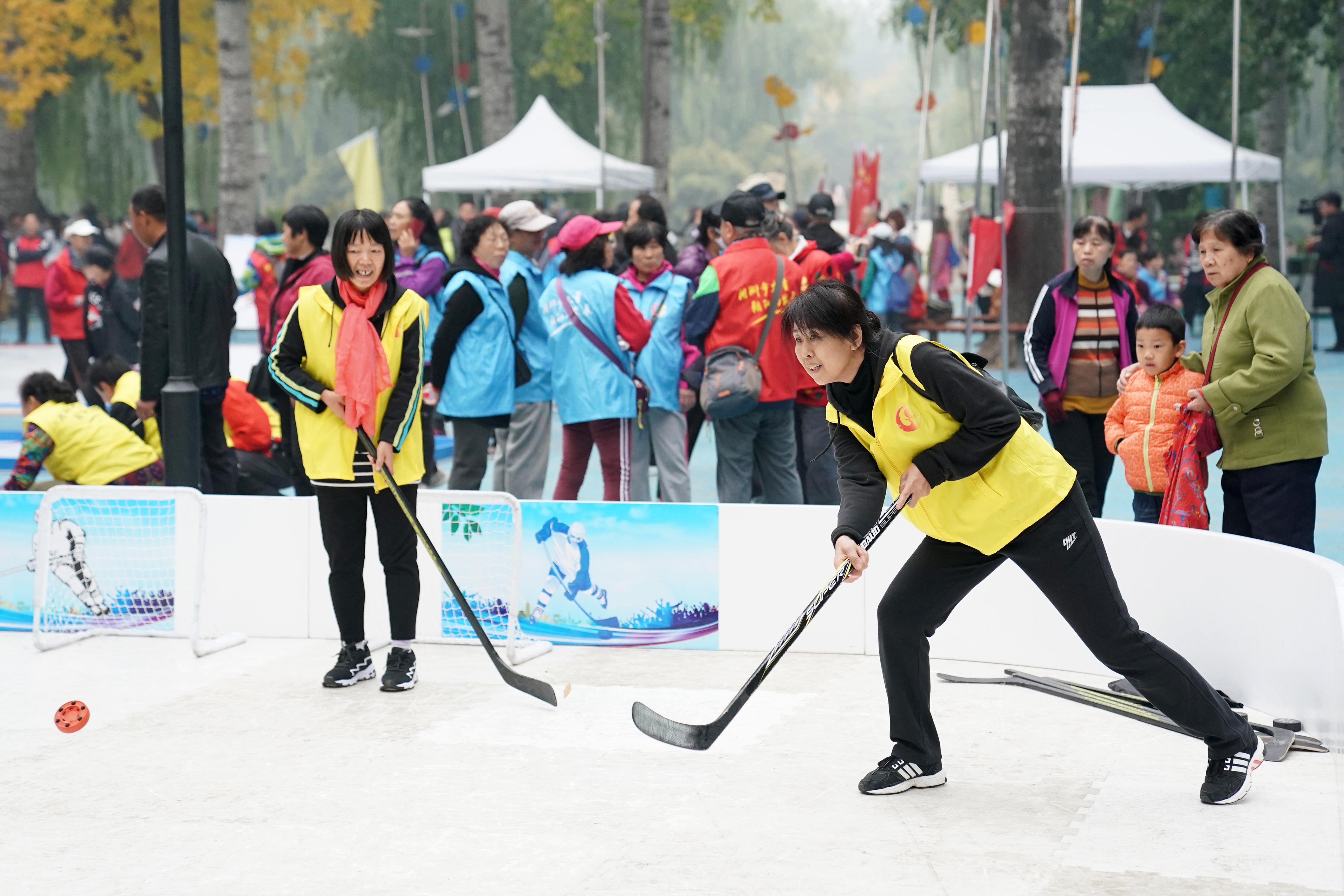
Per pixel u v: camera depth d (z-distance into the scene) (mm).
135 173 29859
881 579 5332
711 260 7727
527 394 7203
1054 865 3273
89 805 3787
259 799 3824
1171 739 4258
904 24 27984
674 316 6727
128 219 25391
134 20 24859
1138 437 5340
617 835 3512
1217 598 4535
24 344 19859
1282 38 25312
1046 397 5883
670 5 22953
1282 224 16844
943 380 3414
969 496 3566
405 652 4988
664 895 3133
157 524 5871
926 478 3486
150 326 6551
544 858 3363
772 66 55031
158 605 5902
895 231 15945
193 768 4102
